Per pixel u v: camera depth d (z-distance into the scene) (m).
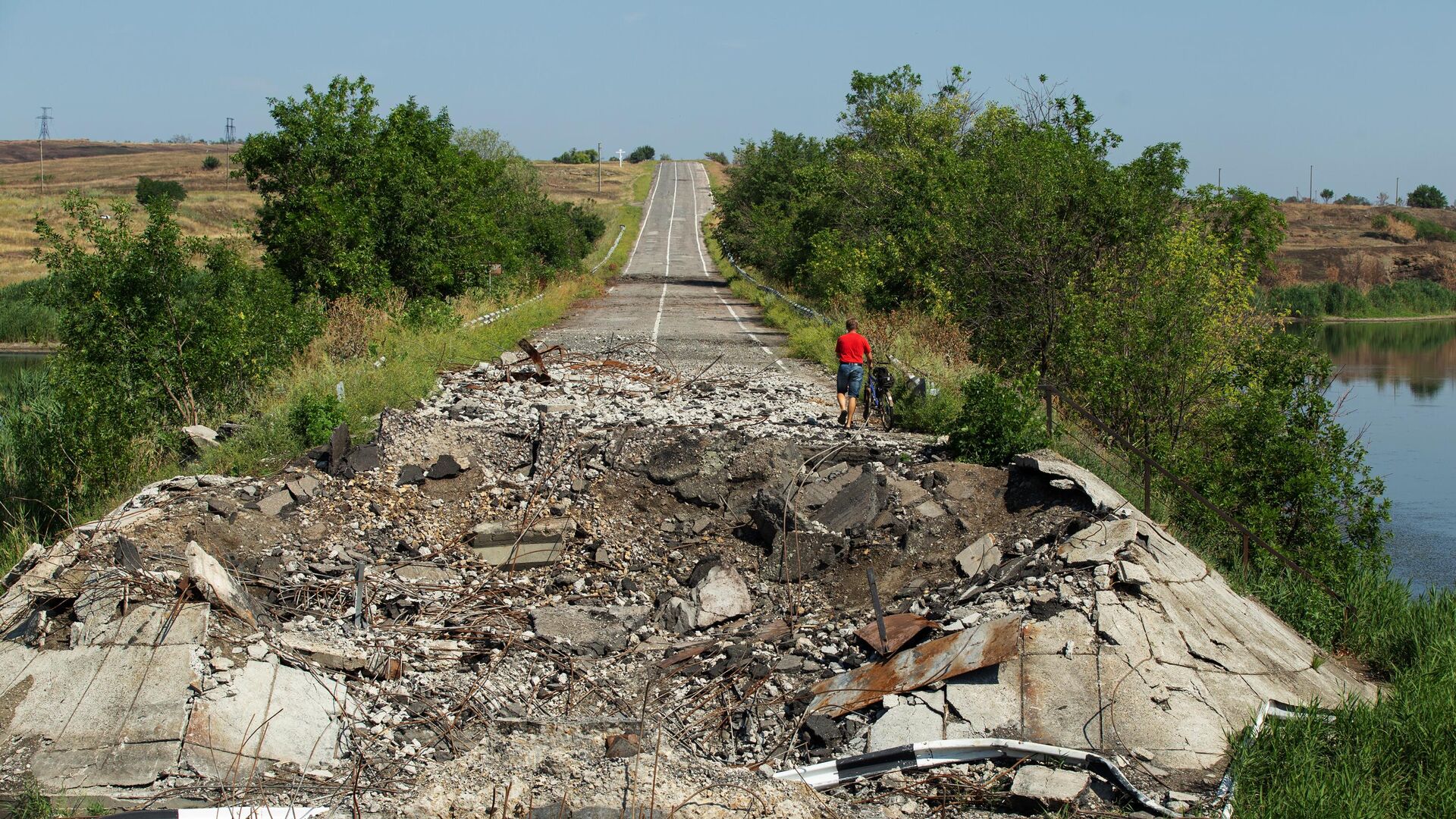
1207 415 14.16
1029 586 8.12
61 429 12.46
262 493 10.20
